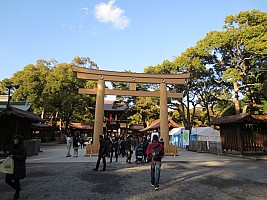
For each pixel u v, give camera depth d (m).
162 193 5.85
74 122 47.78
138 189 6.27
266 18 22.11
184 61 26.31
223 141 18.25
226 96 31.91
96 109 17.27
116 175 8.48
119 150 16.41
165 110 18.47
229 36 22.34
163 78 19.09
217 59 27.58
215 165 11.55
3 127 14.49
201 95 30.34
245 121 15.70
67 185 6.71
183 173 8.94
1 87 39.41
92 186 6.61
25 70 32.38
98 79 17.95
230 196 5.62
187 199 5.34
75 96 33.56
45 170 9.64
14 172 5.05
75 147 15.50
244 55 24.72
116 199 5.28
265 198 5.48
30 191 5.96
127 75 18.56
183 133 26.62
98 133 16.69
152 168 6.74
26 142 14.44
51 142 37.16
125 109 35.44
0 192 5.82
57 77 31.61
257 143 16.17
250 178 8.02
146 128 35.66
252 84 22.98
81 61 36.06
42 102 31.02
